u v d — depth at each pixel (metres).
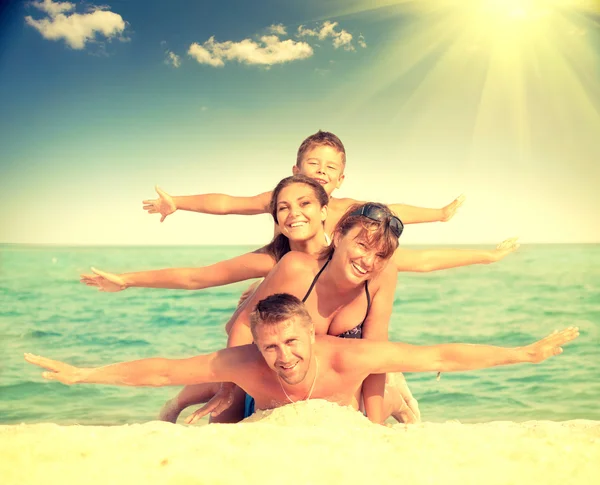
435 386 6.01
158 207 4.95
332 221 4.02
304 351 2.81
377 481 2.06
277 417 2.84
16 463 2.17
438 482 2.07
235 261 3.70
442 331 8.91
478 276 14.96
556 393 5.78
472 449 2.33
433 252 4.08
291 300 2.84
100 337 8.64
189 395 3.75
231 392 3.32
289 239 3.58
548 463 2.21
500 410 5.32
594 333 8.55
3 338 8.51
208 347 8.09
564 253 19.09
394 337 8.54
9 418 5.18
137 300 11.54
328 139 4.36
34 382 6.22
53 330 9.04
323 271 3.16
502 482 2.08
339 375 2.99
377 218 2.99
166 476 2.07
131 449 2.28
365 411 3.28
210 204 4.91
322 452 2.26
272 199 3.50
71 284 14.00
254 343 3.04
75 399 5.71
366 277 3.04
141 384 2.92
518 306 11.02
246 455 2.22
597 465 2.21
